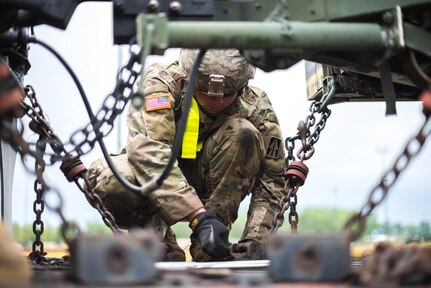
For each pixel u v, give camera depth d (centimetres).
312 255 205
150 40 247
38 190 359
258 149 405
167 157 373
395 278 193
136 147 375
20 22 295
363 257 352
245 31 252
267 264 289
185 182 367
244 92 419
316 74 391
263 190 412
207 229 354
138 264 198
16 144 252
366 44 261
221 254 351
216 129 408
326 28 257
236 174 404
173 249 419
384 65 279
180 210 361
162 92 383
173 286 194
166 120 380
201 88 379
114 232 342
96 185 397
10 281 197
